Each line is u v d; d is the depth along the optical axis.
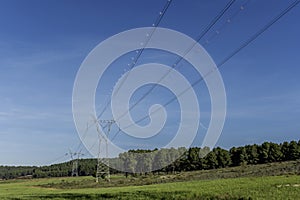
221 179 88.44
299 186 53.75
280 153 145.00
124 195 62.50
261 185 59.22
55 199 65.12
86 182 132.25
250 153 148.12
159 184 91.50
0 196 81.00
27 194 87.12
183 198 51.06
